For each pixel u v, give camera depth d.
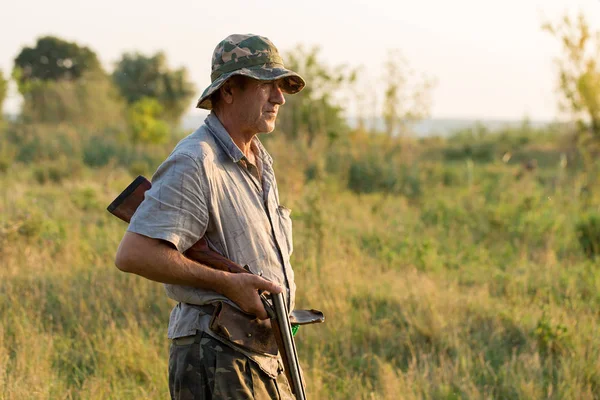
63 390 4.80
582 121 13.14
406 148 16.86
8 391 4.57
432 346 5.77
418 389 4.99
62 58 65.31
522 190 13.27
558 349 5.72
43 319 6.18
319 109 17.94
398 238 9.75
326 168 15.24
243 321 2.87
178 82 57.00
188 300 2.91
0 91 33.38
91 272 7.28
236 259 2.92
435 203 13.04
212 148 2.91
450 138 37.34
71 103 34.06
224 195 2.90
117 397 4.70
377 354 5.77
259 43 2.97
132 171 18.86
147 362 5.23
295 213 10.69
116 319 6.18
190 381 2.90
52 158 21.55
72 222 10.30
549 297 7.00
